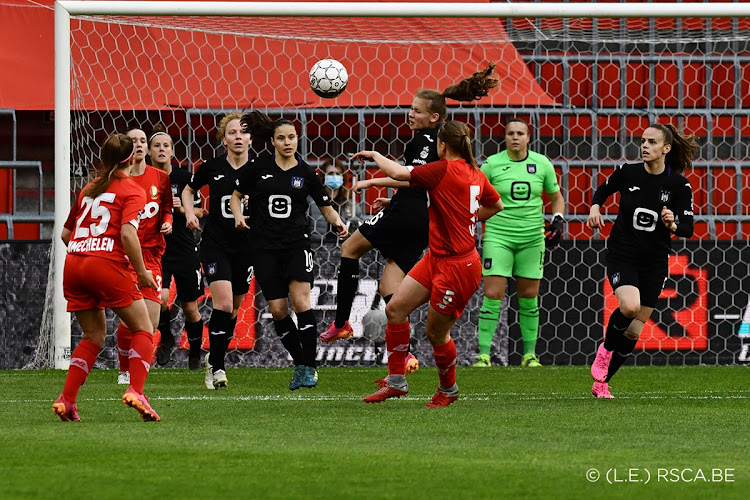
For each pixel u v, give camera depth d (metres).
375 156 21.50
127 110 43.00
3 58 46.22
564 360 37.62
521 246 35.72
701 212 45.88
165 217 27.66
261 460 15.27
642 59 46.47
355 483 13.42
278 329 27.27
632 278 25.17
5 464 14.81
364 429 19.03
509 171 35.47
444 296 21.84
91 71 42.72
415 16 35.72
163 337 34.72
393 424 19.80
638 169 25.47
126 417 20.91
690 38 44.19
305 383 27.02
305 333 27.00
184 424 19.70
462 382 30.38
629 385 29.92
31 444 16.78
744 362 37.69
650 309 25.66
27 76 46.00
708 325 37.69
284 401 24.50
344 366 37.00
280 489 13.01
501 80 45.59
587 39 43.06
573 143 46.88
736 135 46.47
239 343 36.62
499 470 14.45
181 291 33.50
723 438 18.02
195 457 15.51
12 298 35.62
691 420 20.70
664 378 32.16
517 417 21.03
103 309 20.16
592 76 47.44
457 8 35.56
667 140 25.02
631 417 21.17
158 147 31.70
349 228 37.78
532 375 32.72
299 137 45.22
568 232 44.88
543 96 45.81
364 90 43.97
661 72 48.84
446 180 21.38
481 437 18.00
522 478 13.85
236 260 29.28
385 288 26.95
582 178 45.34
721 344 37.69
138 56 43.34
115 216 19.39
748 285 37.75
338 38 42.09
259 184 26.77
